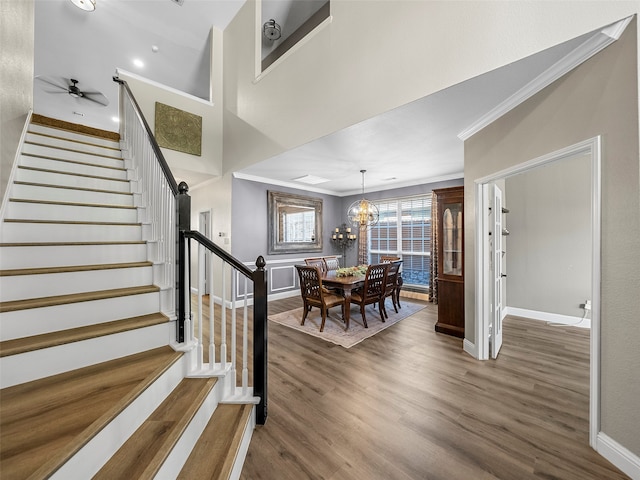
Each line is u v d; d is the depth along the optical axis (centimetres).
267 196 537
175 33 494
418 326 378
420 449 156
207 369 176
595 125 157
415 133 299
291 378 236
